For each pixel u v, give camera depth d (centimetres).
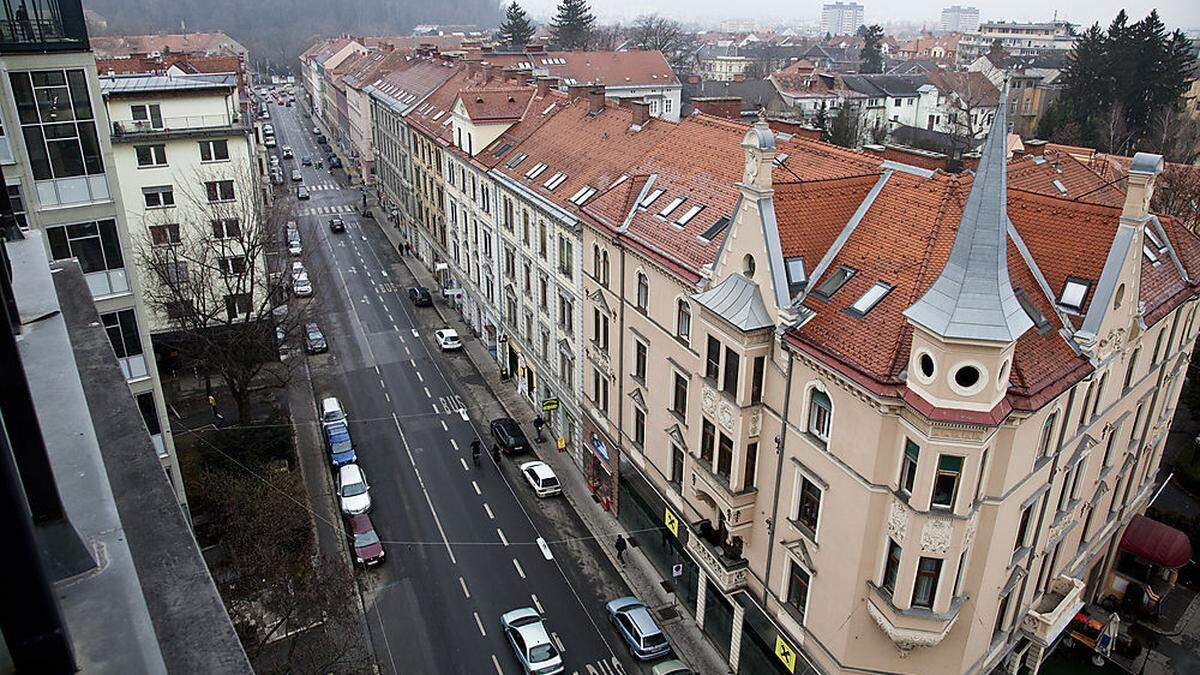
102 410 619
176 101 5138
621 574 3684
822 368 2312
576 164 4441
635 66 10038
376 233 8906
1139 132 8369
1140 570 3466
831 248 2642
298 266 7431
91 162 2931
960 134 10125
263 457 4222
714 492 2878
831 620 2495
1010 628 2608
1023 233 2505
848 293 2458
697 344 2920
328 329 6322
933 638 2225
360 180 11188
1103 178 3675
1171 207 5412
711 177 3419
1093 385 2484
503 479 4388
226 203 5078
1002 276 1950
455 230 6406
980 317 1917
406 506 4131
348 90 11431
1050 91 11819
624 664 3180
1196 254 3098
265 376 5281
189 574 441
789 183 2667
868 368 2186
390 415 5031
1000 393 1992
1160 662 3222
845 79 12469
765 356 2592
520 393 5328
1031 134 9694
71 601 361
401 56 10356
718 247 2962
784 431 2577
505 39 13950
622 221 3531
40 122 2805
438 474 4419
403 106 7788
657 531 3606
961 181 2541
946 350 1958
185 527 482
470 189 5719
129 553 400
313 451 4569
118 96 5012
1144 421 3145
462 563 3731
